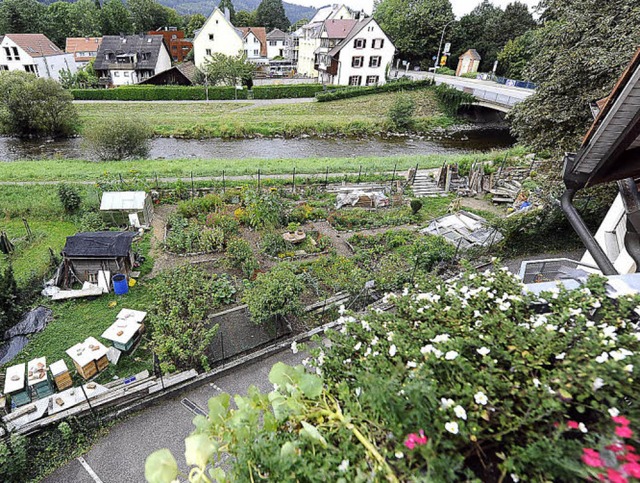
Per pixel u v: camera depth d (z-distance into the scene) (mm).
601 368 1589
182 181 17219
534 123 13188
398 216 14977
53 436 6457
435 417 1478
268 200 14117
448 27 48812
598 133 3271
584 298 2402
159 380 7422
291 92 38938
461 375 1717
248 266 10961
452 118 36125
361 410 1601
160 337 7855
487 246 11555
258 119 32562
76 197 14234
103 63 46219
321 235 13445
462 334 2148
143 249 12312
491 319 2141
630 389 1511
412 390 1475
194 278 9812
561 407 1504
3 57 41281
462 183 17969
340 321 2707
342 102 36906
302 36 56000
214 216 13625
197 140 29281
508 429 1527
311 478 1372
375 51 40469
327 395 1804
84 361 7531
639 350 1839
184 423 6816
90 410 6809
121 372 7863
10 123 28172
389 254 12125
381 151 28250
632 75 2910
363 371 1870
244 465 1475
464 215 14477
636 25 10891
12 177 17672
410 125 34000
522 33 48219
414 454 1378
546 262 5809
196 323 8508
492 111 37719
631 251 4242
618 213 7742
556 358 1858
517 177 18250
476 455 1566
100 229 13109
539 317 2219
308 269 11242
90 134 22000
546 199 12797
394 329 2303
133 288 10430
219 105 35812
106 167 20281
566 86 11984
